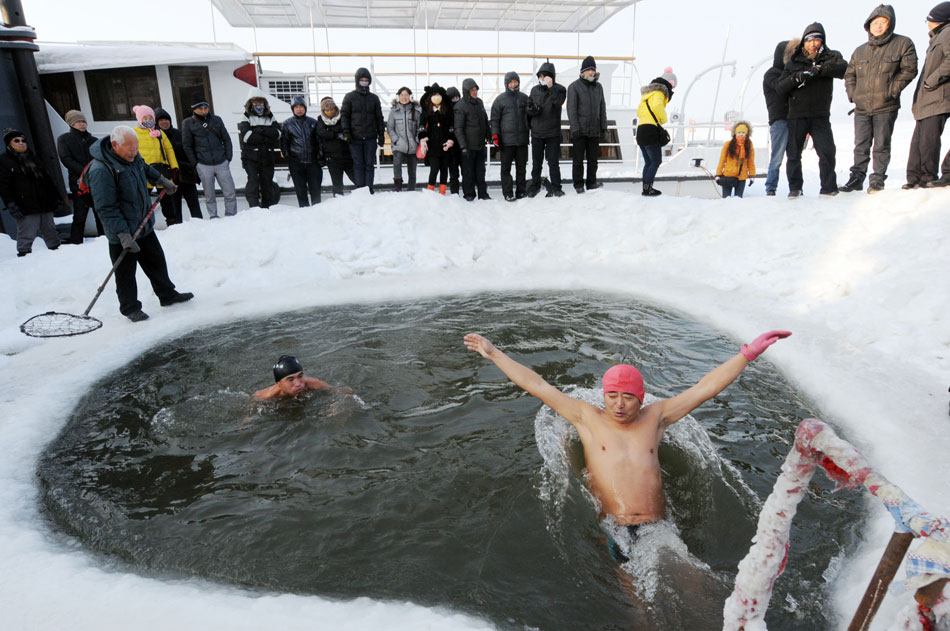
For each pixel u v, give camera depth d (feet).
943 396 13.65
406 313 21.76
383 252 28.30
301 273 26.71
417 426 13.35
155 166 30.27
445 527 10.03
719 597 8.11
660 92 30.50
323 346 18.62
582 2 42.96
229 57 36.94
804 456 5.97
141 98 37.11
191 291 24.99
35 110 34.06
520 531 9.87
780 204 26.81
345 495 10.97
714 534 9.63
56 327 20.77
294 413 14.07
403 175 40.11
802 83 25.85
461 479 11.31
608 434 10.71
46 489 11.71
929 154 23.58
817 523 9.93
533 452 12.15
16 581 9.02
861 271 20.17
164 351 18.79
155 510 10.84
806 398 14.33
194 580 9.05
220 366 17.37
